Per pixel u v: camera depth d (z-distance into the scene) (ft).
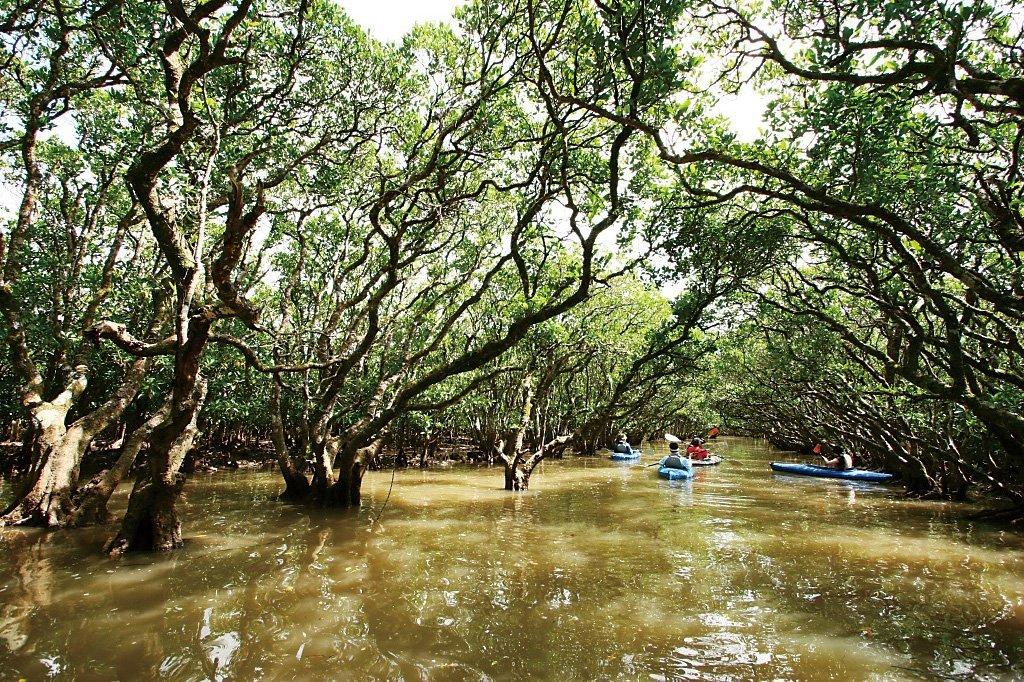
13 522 32.91
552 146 34.71
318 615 20.45
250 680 15.60
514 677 15.90
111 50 30.37
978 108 20.27
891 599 22.47
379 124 39.40
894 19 19.24
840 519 39.96
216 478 61.98
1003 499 47.98
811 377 60.85
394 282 38.91
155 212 27.43
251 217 25.91
